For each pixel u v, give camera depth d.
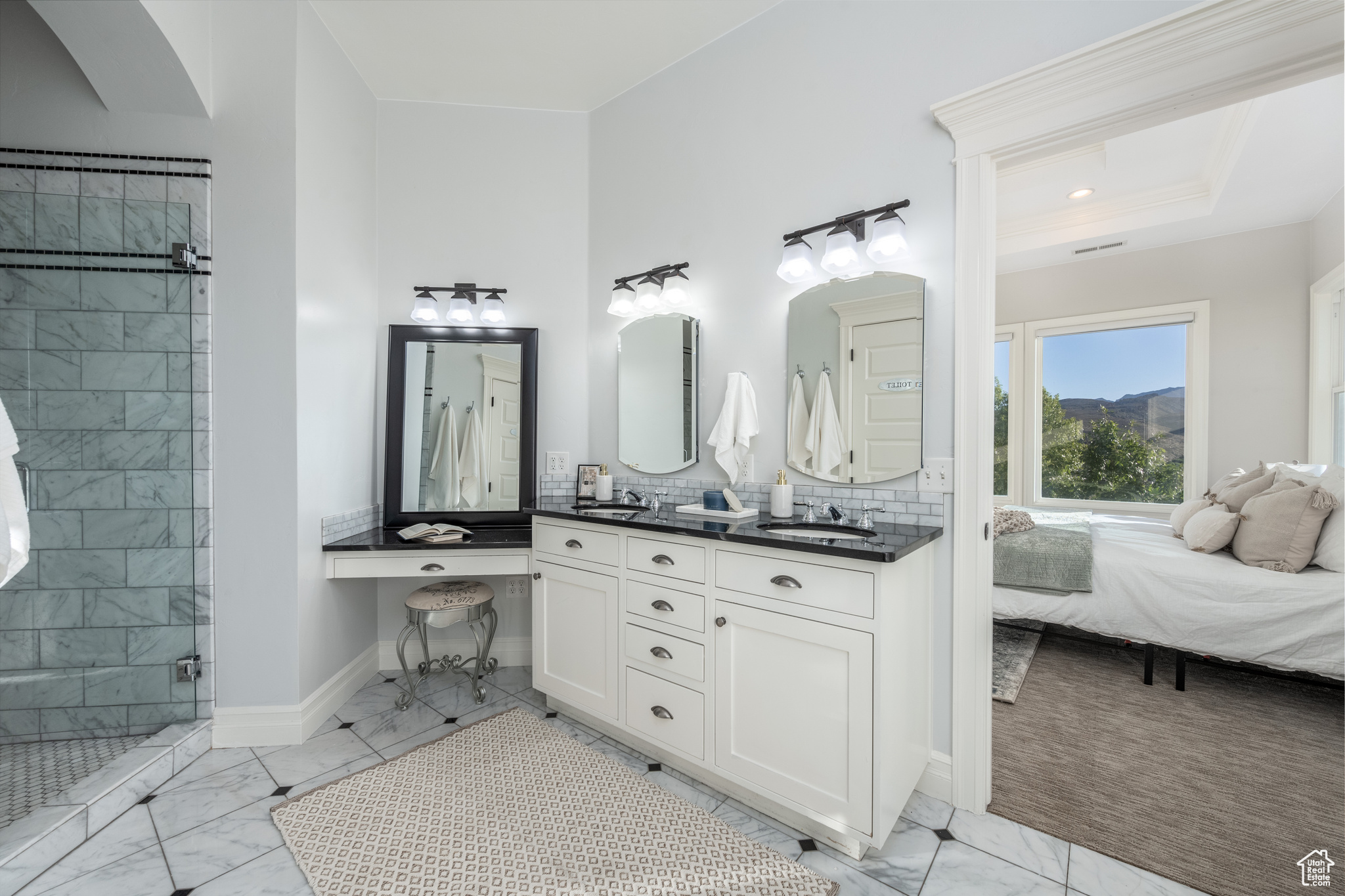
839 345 2.02
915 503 1.85
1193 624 2.45
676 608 1.84
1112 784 1.84
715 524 1.90
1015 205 3.87
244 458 2.03
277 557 2.05
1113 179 3.48
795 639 1.56
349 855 1.47
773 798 1.60
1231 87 1.39
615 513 2.20
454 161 2.76
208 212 2.01
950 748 1.76
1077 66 1.54
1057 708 2.39
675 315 2.49
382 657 2.75
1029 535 2.99
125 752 1.84
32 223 1.95
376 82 2.60
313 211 2.15
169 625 2.01
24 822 1.47
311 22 2.14
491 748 2.01
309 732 2.12
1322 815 1.67
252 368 2.03
